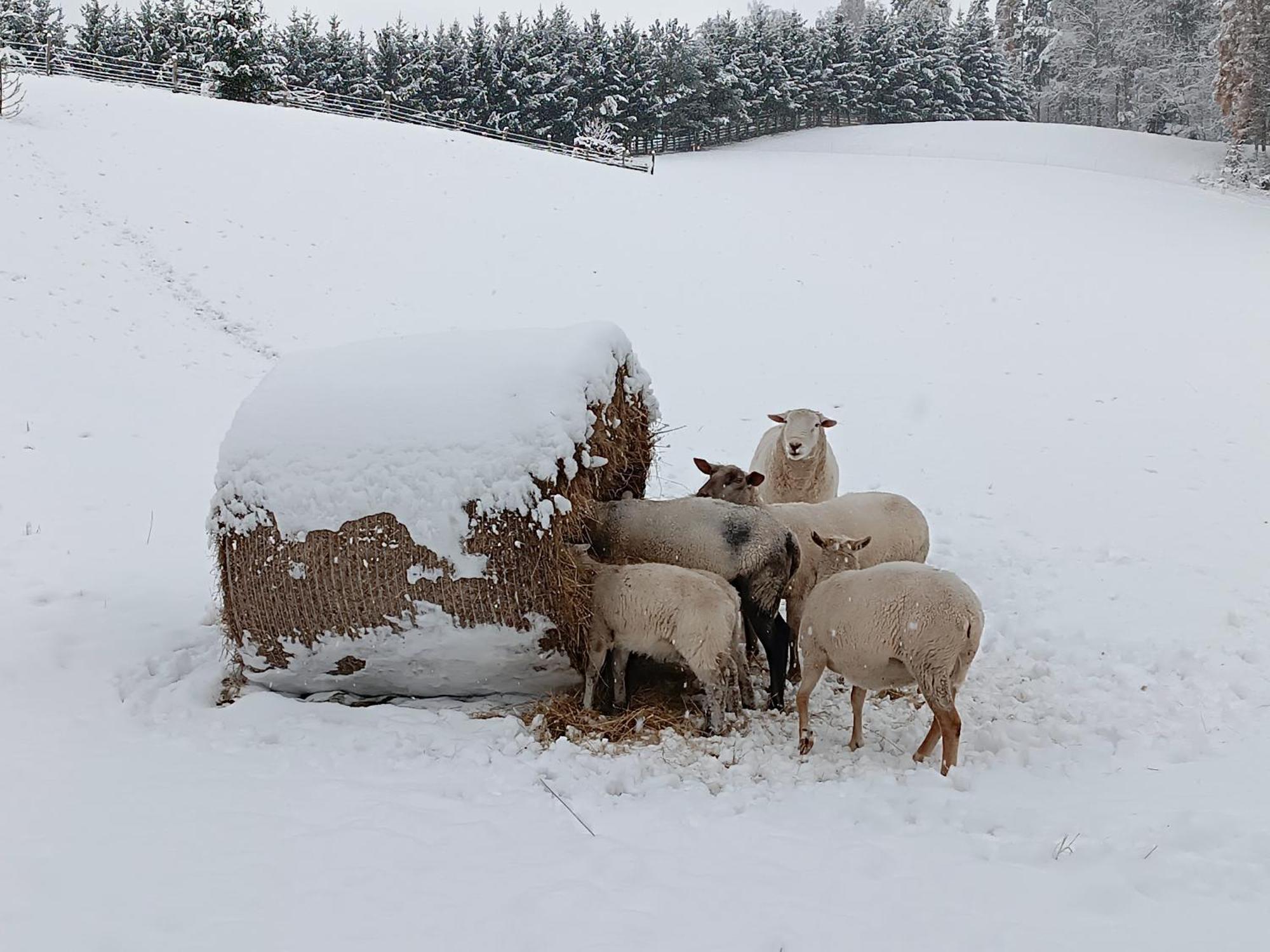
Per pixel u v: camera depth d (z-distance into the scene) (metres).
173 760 4.75
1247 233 27.50
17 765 4.57
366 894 3.54
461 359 5.61
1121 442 13.08
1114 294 20.97
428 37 53.34
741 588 5.85
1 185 18.92
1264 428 13.60
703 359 16.69
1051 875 3.73
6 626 6.38
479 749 4.97
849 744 5.26
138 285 16.44
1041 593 8.11
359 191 23.00
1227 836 4.01
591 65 51.84
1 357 12.55
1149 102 58.28
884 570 5.04
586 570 5.46
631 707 5.64
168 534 8.62
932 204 29.33
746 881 3.69
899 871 3.77
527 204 24.23
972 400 14.97
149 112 25.17
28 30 46.97
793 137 52.78
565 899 3.52
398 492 5.18
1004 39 87.00
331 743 5.03
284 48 46.91
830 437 13.29
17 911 3.36
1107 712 5.74
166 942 3.21
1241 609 7.66
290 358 6.00
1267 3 39.78
